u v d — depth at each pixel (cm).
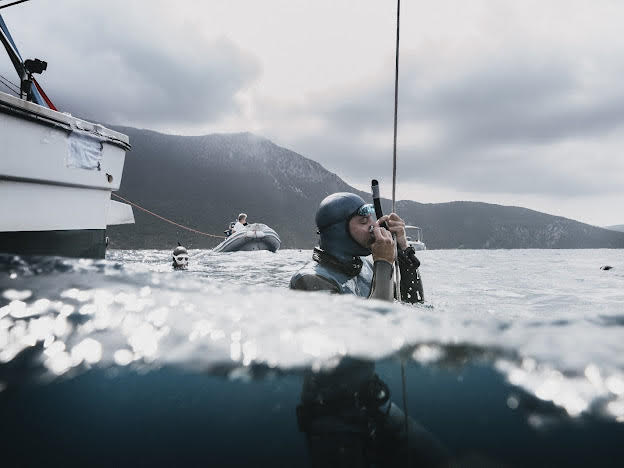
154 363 64
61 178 439
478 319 90
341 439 50
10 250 396
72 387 57
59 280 94
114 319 76
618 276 703
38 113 399
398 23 236
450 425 51
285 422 53
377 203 220
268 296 100
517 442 48
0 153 371
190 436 50
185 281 104
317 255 202
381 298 171
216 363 65
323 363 66
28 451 47
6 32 479
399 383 62
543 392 58
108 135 499
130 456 46
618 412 54
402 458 45
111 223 712
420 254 2708
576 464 44
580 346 73
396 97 229
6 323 71
